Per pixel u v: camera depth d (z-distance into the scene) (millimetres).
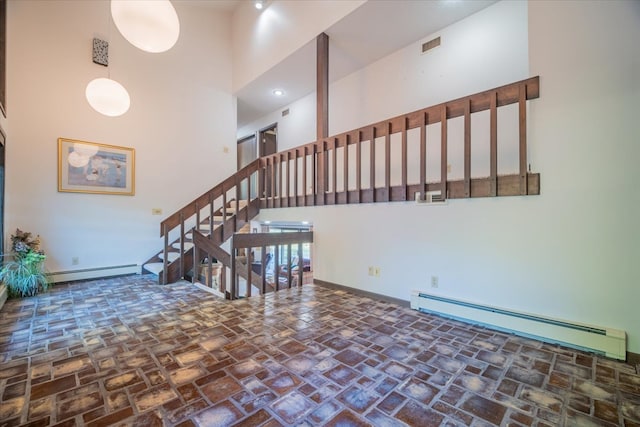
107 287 4465
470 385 1892
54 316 3186
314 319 3070
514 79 3738
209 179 6457
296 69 5660
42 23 4562
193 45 6266
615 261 2293
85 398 1750
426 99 4594
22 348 2416
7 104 4262
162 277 4672
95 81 3682
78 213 4887
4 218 4227
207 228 5453
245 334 2684
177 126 6027
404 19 4191
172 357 2254
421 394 1794
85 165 4945
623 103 2270
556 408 1671
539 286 2607
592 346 2326
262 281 4207
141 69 5586
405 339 2582
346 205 4180
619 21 2283
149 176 5664
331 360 2205
